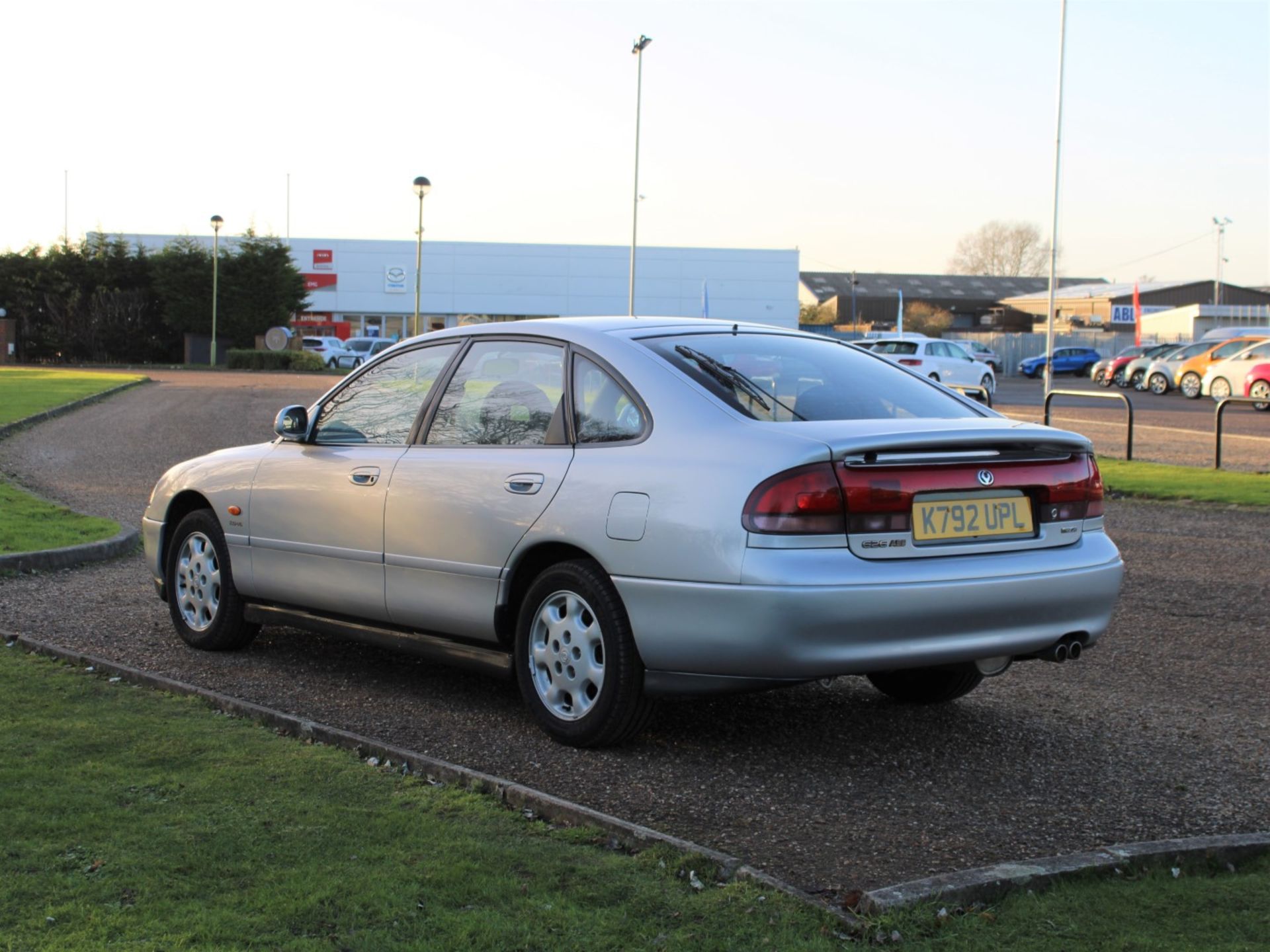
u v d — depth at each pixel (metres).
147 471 14.57
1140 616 7.21
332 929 2.94
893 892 3.12
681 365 4.61
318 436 5.73
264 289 57.59
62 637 6.33
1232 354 35.25
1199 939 2.96
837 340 5.43
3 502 10.85
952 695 5.15
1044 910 3.12
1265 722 5.12
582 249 66.19
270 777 4.02
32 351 56.84
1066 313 89.31
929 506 4.22
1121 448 19.06
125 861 3.30
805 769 4.40
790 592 3.97
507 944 2.88
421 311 65.81
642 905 3.10
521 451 4.82
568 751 4.57
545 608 4.66
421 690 5.46
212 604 6.11
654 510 4.26
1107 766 4.51
